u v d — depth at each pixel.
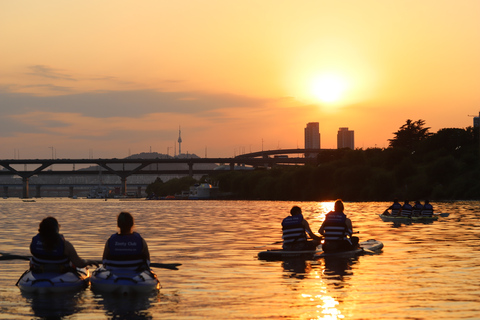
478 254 21.70
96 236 32.88
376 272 17.14
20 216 68.25
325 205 117.62
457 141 160.25
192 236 32.53
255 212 76.50
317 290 14.24
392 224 41.03
